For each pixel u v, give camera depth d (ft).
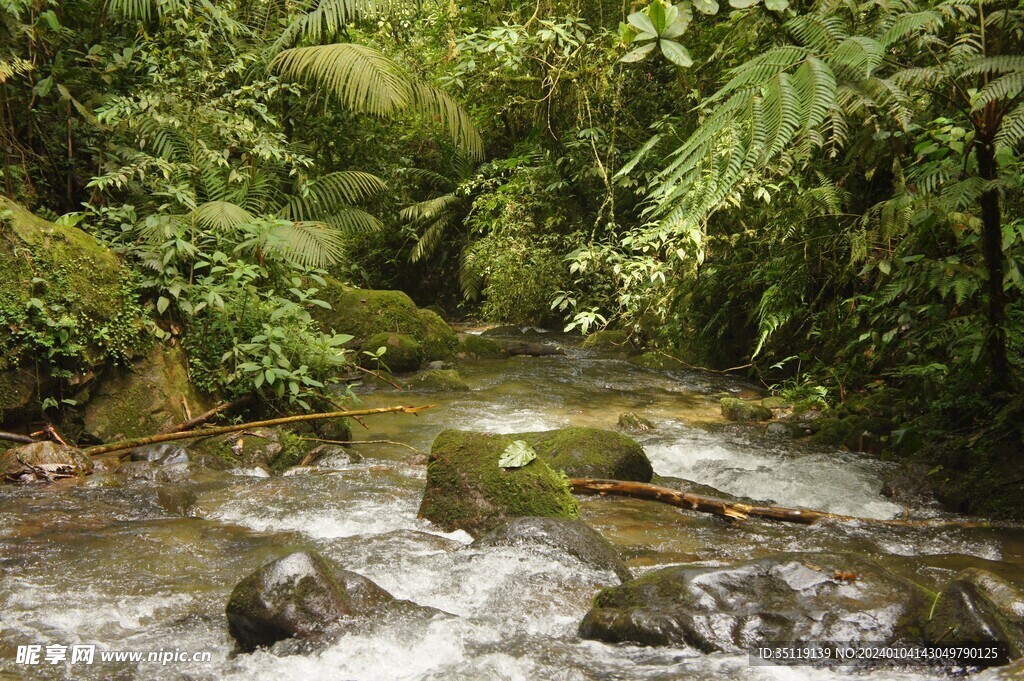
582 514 14.35
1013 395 16.21
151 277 19.17
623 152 34.94
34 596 10.53
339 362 20.95
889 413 20.18
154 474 15.88
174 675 8.73
